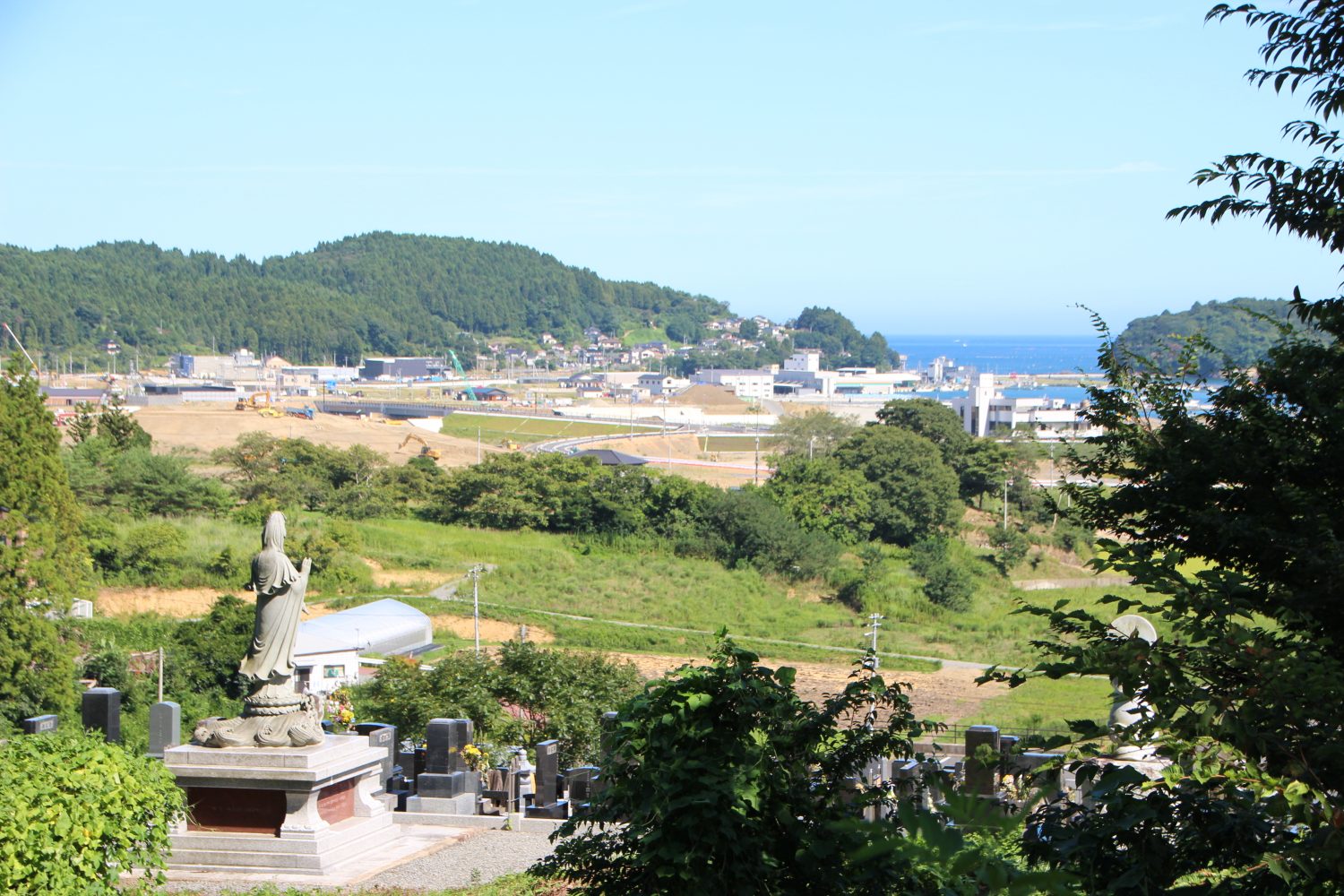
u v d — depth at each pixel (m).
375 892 16.09
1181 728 7.27
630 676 33.69
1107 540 9.13
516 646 32.12
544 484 98.75
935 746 17.45
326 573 79.50
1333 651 9.56
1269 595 9.68
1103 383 13.18
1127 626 21.06
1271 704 7.46
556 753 21.75
